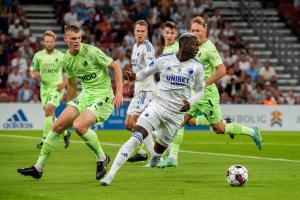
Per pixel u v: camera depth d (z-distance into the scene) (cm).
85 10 7806
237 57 7550
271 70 7488
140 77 2764
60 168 3328
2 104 6469
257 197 2478
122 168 3353
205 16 7944
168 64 2755
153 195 2491
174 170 3288
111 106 2942
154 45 7519
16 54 7025
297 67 8231
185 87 2767
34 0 8294
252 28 8456
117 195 2481
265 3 8806
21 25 7456
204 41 3547
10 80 6862
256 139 3881
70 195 2472
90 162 3606
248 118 6856
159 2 7906
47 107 4428
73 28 2869
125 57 7350
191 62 2755
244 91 7169
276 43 8400
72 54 2905
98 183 2791
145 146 3488
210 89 3625
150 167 3391
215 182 2859
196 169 3341
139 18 7725
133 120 3775
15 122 6500
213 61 3522
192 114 3597
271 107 6912
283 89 7956
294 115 6956
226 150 4497
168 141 2870
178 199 2409
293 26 8638
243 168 2761
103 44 7519
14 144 4766
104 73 2934
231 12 8631
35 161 3666
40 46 7288
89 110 2869
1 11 7462
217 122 3703
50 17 8169
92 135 2844
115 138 5519
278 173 3206
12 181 2852
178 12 7938
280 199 2442
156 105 2755
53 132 2834
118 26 7675
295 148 4706
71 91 3047
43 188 2647
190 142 5175
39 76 4669
